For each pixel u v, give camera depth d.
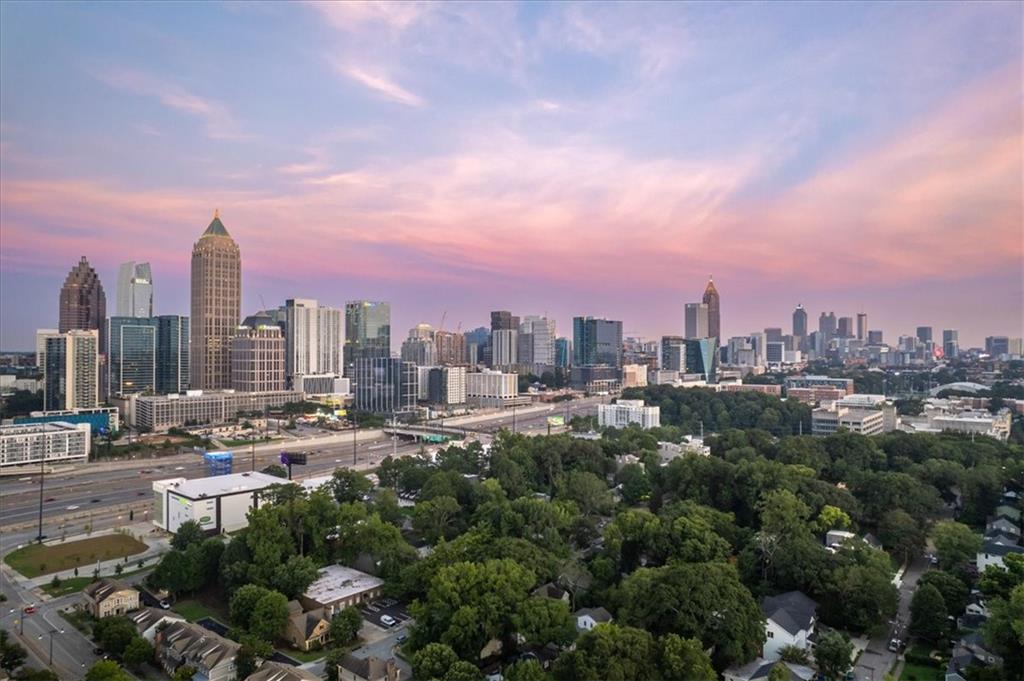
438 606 186.88
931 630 194.62
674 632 181.38
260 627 196.25
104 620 199.12
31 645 199.12
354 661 175.88
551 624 185.00
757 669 175.25
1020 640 164.12
